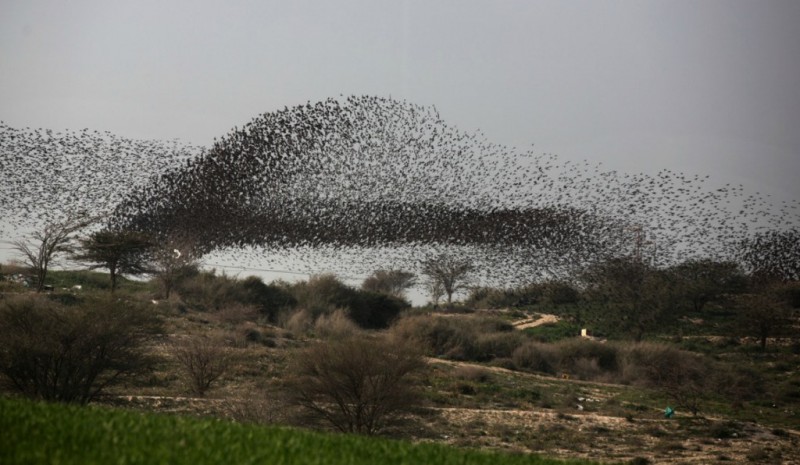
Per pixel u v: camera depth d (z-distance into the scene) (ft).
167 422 43.65
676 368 183.42
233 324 202.69
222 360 143.84
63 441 36.11
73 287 217.36
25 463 32.55
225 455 36.19
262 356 162.40
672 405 161.58
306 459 36.88
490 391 162.81
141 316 119.96
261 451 37.68
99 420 41.83
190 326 184.03
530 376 196.65
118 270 226.17
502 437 119.03
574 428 129.18
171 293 228.22
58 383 111.04
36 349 106.73
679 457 109.50
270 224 211.00
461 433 119.85
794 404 177.27
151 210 218.79
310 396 112.78
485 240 214.90
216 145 204.33
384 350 115.96
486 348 223.51
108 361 113.50
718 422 135.54
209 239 217.56
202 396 128.77
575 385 186.80
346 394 112.16
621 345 223.92
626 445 118.11
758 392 187.62
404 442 49.67
